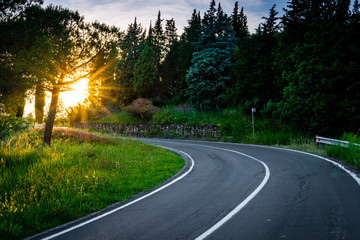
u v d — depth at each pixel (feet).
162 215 17.92
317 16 64.34
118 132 111.45
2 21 36.68
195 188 25.11
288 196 20.45
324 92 54.29
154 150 55.31
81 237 14.92
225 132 79.20
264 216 16.51
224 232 14.42
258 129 73.51
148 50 135.85
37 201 21.36
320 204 18.08
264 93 77.46
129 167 36.11
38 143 42.32
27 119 50.44
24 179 25.22
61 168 30.63
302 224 14.84
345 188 21.67
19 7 37.93
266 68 76.43
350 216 15.58
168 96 149.28
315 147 48.96
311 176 26.94
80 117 138.62
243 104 83.25
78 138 59.26
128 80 143.43
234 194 22.07
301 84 56.80
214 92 105.29
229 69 105.19
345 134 45.85
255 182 25.90
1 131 43.57
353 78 53.42
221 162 40.63
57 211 18.93
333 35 54.95
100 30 42.57
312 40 58.49
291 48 65.87
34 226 17.07
